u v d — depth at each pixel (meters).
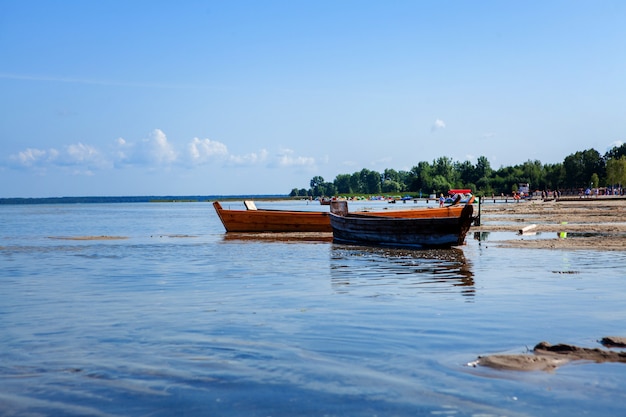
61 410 6.44
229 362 8.12
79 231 46.09
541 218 53.25
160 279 17.47
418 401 6.49
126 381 7.38
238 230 43.84
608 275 16.62
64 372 7.81
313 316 11.27
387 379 7.25
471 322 10.45
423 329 9.93
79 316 11.74
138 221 67.56
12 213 109.00
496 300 12.74
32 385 7.27
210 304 12.93
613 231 35.59
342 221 32.38
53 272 19.50
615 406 6.24
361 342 9.11
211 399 6.70
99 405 6.58
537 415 6.05
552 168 190.62
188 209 143.62
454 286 15.04
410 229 28.47
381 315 11.25
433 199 167.88
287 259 23.08
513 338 9.20
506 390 6.75
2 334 10.13
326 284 15.87
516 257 22.17
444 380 7.16
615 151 181.38
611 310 11.43
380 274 17.91
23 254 26.19
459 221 26.70
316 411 6.28
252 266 20.69
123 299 13.84
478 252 24.73
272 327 10.34
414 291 14.30
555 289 14.18
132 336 9.88
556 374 7.26
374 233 30.42
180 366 7.98
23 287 15.98
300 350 8.70
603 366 7.54
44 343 9.46
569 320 10.52
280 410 6.33
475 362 7.83
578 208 74.62
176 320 11.17
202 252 26.73
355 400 6.57
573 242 27.77
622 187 155.62
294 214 42.88
